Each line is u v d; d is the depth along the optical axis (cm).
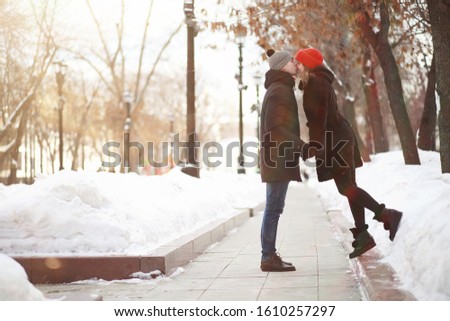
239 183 3916
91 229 1442
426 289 923
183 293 1185
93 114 12181
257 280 1288
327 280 1248
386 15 2647
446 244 925
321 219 2814
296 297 1098
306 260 1537
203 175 3503
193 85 2958
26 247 1416
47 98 10312
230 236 2203
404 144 2673
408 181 1989
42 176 1659
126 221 1537
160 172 6022
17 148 6278
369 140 6122
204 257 1678
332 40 3591
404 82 6272
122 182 1825
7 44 5869
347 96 4669
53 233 1430
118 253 1398
